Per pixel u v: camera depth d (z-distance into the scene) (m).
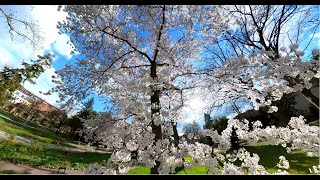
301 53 4.75
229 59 5.32
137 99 6.63
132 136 5.59
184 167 4.64
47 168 10.33
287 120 11.82
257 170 4.58
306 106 16.58
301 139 5.23
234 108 12.57
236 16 11.56
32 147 13.14
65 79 6.51
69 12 5.68
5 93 15.05
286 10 11.73
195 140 5.62
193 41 6.88
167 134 5.91
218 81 5.75
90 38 6.71
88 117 7.01
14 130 19.11
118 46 6.95
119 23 6.22
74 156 14.99
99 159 14.42
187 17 6.14
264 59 5.02
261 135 5.47
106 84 7.00
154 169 4.95
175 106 5.85
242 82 5.80
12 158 10.42
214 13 5.96
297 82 5.57
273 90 5.44
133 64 7.46
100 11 5.62
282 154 12.00
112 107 7.42
